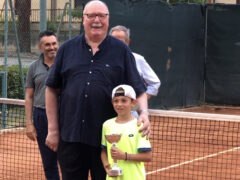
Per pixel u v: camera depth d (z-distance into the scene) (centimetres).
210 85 1655
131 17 1340
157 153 891
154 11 1407
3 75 1102
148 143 396
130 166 399
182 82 1543
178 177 730
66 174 420
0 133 1007
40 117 566
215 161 854
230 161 857
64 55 412
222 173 768
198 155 893
